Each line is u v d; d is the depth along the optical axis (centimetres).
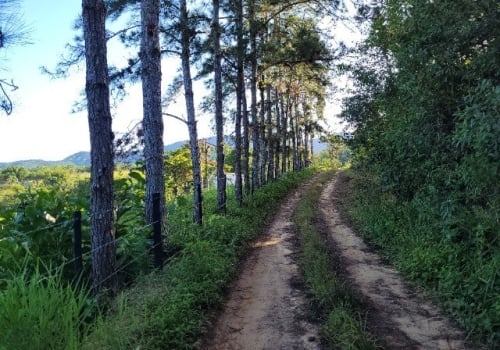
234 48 1458
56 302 384
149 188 876
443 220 756
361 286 716
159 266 708
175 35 1256
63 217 641
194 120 1269
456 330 534
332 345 486
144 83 898
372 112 1373
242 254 962
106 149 584
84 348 368
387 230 1040
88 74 581
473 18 613
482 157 512
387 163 1151
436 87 715
